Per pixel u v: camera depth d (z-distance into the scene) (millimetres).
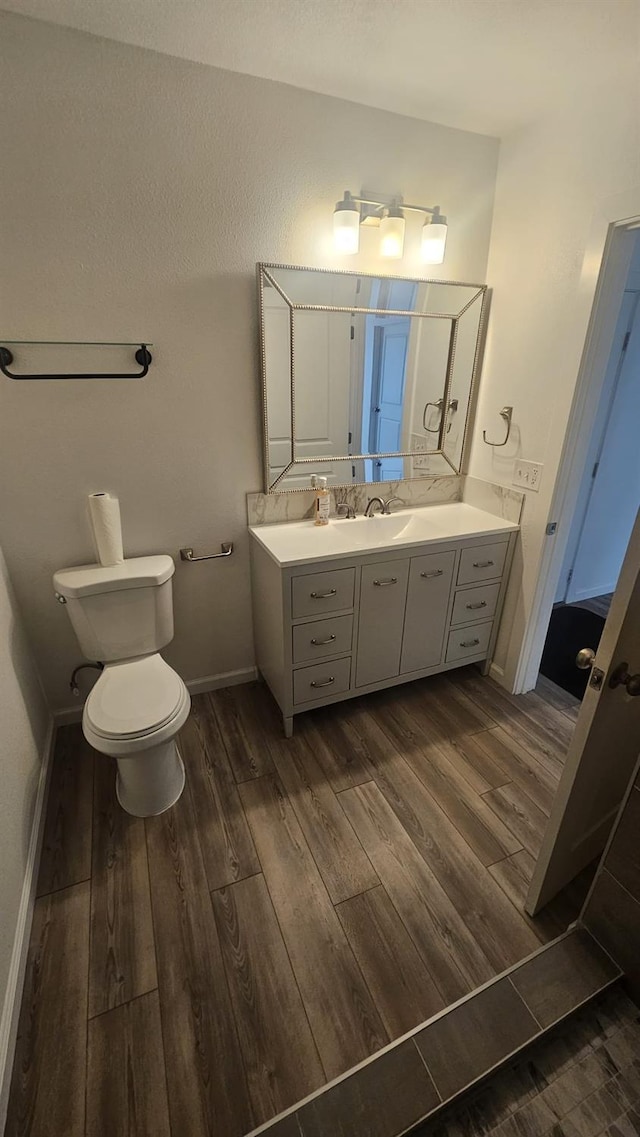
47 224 1523
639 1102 1069
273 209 1783
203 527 2096
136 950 1327
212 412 1940
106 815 1729
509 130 1957
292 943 1344
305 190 1809
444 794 1823
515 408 2145
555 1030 1173
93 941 1348
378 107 1807
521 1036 1141
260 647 2326
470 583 2225
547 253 1890
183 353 1817
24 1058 1115
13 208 1478
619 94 1543
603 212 1634
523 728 2174
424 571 2076
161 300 1728
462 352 2258
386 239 1941
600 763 1271
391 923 1395
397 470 2361
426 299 2113
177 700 1651
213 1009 1204
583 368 1819
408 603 2109
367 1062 1102
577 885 1514
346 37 1428
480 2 1284
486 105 1780
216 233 1729
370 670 2174
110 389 1760
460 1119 1047
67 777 1892
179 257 1705
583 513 3131
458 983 1255
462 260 2146
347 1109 1033
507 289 2105
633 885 1188
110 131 1507
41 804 1701
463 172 2023
